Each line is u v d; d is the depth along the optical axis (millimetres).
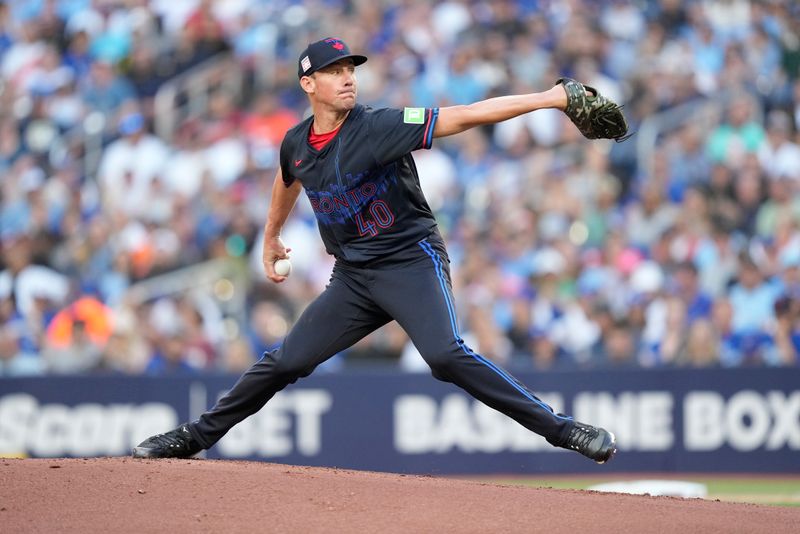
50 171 44125
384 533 14430
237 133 45281
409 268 17156
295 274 40156
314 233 40906
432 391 34531
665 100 47469
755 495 31891
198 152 44250
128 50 47750
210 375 33875
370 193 16859
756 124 46750
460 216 42094
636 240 41969
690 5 50594
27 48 48062
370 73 46781
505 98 16406
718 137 45906
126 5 48906
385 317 17891
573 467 34812
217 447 33875
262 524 14656
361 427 34281
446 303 17047
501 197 42750
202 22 48594
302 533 14367
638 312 39344
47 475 16438
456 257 40625
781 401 35406
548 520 15133
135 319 38781
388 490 16234
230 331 39062
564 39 48625
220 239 41125
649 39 49156
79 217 42312
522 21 49094
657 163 44625
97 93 46344
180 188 43094
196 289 40031
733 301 39875
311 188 17234
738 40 50031
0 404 33312
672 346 38562
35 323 39062
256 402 18297
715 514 15906
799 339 39812
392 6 49219
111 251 41062
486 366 16844
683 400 35188
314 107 16984
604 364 36906
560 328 38719
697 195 43562
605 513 15578
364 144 16500
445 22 48656
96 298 39375
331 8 49406
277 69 47719
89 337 38438
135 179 43500
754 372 35438
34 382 33469
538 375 34969
